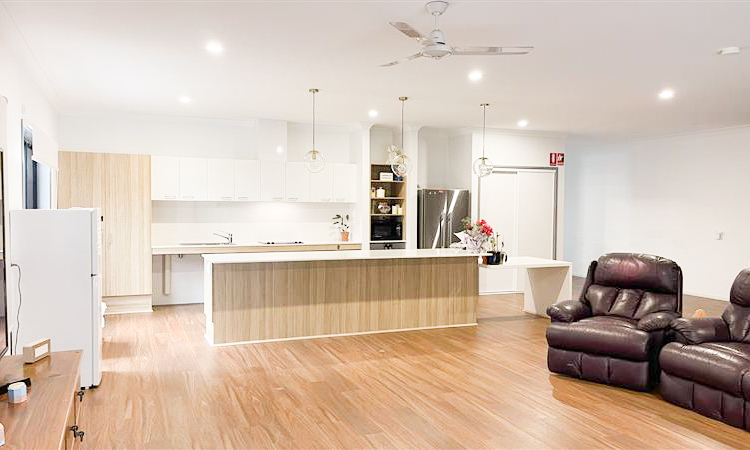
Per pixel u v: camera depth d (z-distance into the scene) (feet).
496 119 26.43
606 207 36.06
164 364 16.22
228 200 25.77
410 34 11.44
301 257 19.33
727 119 25.68
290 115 25.39
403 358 17.16
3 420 6.73
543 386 14.52
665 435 11.43
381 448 10.71
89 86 19.22
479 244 22.43
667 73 17.29
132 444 10.75
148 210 24.00
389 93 20.53
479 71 17.15
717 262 28.99
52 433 6.36
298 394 13.73
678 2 11.36
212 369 15.78
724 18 12.32
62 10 11.94
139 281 23.91
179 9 11.91
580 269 38.52
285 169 26.84
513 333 20.79
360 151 28.17
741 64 16.21
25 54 15.05
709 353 12.39
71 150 24.50
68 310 13.58
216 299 18.49
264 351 17.85
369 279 20.75
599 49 14.78
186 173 24.99
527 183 30.91
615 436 11.37
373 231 29.07
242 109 23.80
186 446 10.71
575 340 14.85
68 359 9.27
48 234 13.38
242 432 11.40
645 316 14.48
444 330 21.31
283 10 11.98
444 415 12.43
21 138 15.72
